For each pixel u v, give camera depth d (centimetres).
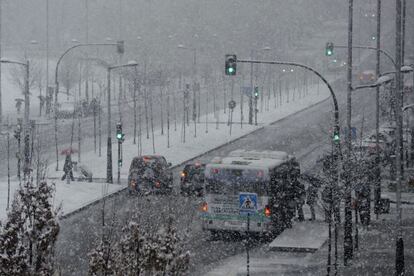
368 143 10025
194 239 6556
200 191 8600
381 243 6481
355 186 6631
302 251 6203
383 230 7125
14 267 3017
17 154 9162
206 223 6494
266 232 6406
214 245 6406
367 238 6725
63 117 15850
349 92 6203
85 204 7762
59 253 5588
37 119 15550
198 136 13850
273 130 14988
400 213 5256
